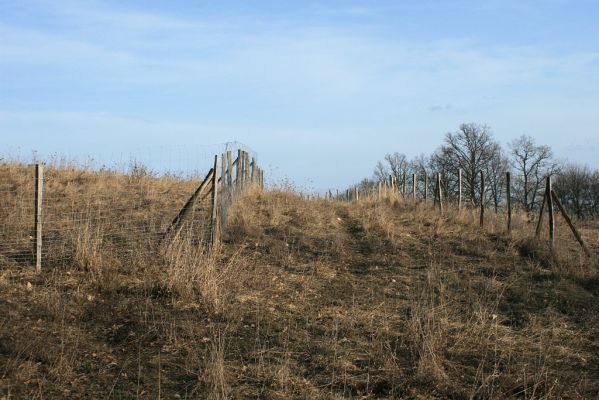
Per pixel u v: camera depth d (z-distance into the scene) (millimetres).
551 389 5703
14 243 9781
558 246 12133
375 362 6527
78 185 15461
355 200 18484
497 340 7301
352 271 10562
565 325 8172
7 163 17641
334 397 5633
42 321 7066
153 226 11156
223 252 10727
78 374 5895
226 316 7688
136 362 6273
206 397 5520
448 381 6035
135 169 17938
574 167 55594
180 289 8289
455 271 10719
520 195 52781
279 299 8664
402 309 8492
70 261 9172
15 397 5273
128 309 7660
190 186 17266
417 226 14023
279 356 6641
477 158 55000
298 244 11883
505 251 12211
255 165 20562
